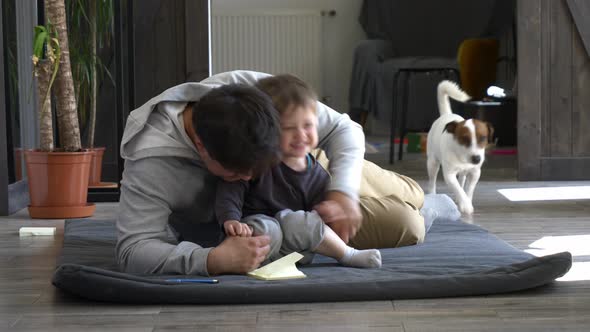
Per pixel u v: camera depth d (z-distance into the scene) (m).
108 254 2.49
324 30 8.55
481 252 2.36
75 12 4.54
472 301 1.94
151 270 2.03
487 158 6.10
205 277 2.02
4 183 3.71
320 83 8.53
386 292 1.94
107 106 4.86
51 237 3.11
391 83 7.50
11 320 1.84
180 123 2.04
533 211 3.67
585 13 4.79
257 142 1.81
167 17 4.54
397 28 8.05
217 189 2.10
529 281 2.00
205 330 1.73
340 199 2.15
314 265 2.22
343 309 1.88
